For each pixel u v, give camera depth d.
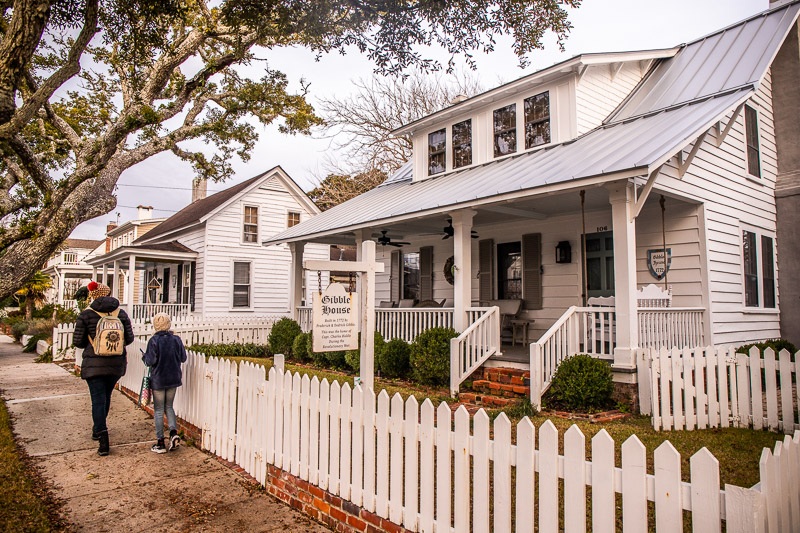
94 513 4.56
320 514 4.47
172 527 4.30
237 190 24.16
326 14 6.75
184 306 23.50
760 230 12.44
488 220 13.05
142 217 37.41
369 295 5.72
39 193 7.33
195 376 6.93
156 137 10.00
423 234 15.77
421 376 9.98
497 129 13.32
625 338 7.85
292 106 11.80
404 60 7.10
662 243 10.60
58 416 8.27
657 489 2.55
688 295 10.22
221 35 8.98
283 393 5.09
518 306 12.62
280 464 5.04
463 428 3.38
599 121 12.05
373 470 4.04
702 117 8.93
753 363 6.92
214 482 5.39
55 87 5.54
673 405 6.82
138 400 9.28
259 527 4.33
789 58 13.36
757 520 2.23
